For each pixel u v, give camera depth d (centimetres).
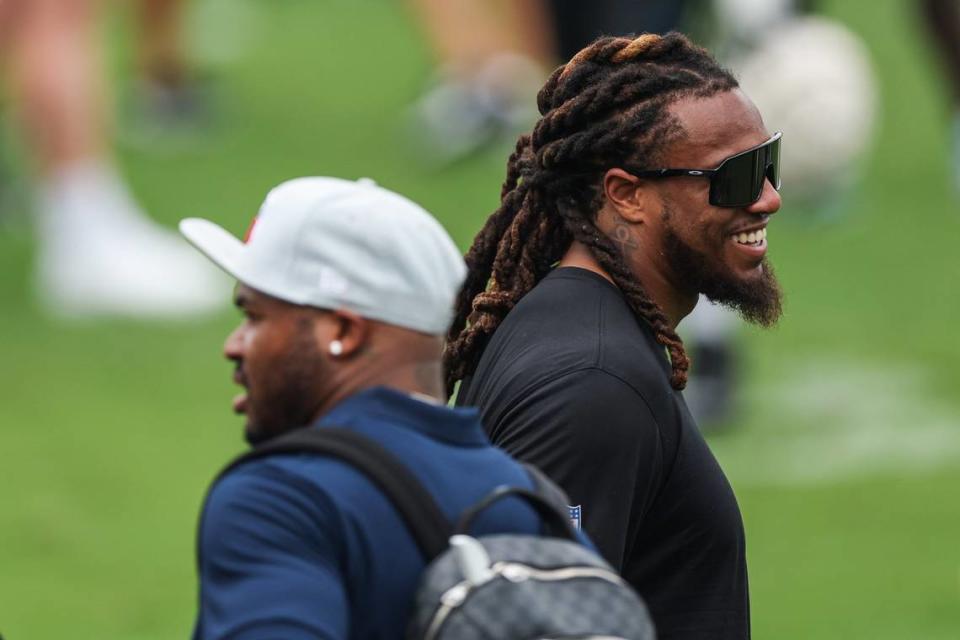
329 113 5194
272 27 6469
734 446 2825
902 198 4444
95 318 3588
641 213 987
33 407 3058
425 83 5481
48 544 2445
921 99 5447
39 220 3881
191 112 5041
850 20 6372
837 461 2744
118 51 5881
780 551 2405
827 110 3984
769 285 1020
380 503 749
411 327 784
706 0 3509
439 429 783
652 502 950
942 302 3656
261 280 779
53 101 3659
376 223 777
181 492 2667
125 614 2209
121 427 2955
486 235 1059
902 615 2172
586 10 3144
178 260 3722
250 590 726
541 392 927
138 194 4328
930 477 2678
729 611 970
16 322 3547
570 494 912
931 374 3197
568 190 1002
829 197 4159
